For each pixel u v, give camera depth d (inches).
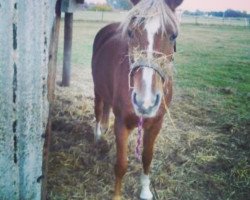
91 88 286.2
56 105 229.6
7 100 95.7
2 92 94.3
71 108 226.8
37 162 108.9
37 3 94.4
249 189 153.7
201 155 180.1
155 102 103.8
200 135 204.8
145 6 107.8
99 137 183.2
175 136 200.2
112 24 189.6
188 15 1676.9
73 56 417.1
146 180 140.5
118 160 126.6
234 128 217.8
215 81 345.1
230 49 572.4
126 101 118.7
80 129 196.5
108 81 145.5
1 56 91.7
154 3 107.8
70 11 224.5
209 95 292.2
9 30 91.1
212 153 183.5
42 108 105.0
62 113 217.0
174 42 118.0
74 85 290.0
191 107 254.8
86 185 146.0
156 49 104.8
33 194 111.0
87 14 1123.3
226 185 155.5
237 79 360.2
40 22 96.6
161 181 153.4
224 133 211.9
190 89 307.1
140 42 105.4
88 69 357.4
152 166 165.0
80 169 157.4
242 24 1147.9
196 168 167.5
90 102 245.0
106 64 148.6
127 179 152.7
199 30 891.4
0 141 97.6
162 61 105.8
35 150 107.1
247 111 254.8
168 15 108.2
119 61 127.7
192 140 197.2
